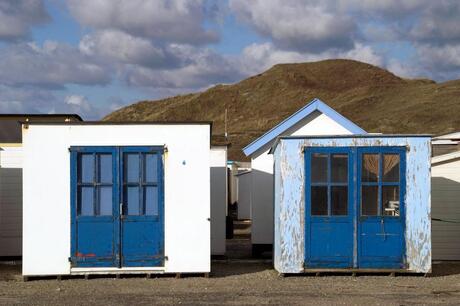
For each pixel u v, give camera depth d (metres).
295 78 136.00
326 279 12.26
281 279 12.32
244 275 12.84
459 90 85.19
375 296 10.58
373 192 12.52
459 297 10.50
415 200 12.48
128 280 12.23
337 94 130.50
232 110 127.62
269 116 121.00
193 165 12.49
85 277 12.35
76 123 12.41
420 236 12.46
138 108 143.25
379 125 76.25
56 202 12.38
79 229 12.38
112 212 12.42
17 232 15.72
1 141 17.83
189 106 131.75
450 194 15.24
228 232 20.98
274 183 13.84
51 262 12.34
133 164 12.48
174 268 12.42
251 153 16.69
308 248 12.52
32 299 10.48
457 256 15.16
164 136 12.48
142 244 12.44
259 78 138.38
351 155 12.55
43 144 12.39
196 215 12.47
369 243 12.48
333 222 12.52
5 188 15.70
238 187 29.27
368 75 140.12
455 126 69.00
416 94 91.56
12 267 14.25
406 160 12.49
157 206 12.46
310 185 12.56
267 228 16.47
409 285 11.60
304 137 12.59
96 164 12.45
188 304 10.01
